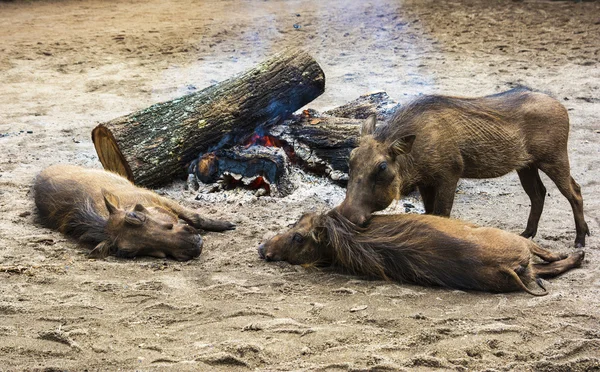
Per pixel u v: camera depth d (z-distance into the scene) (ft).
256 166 29.37
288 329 17.43
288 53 31.65
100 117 42.34
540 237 24.73
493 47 57.57
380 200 20.62
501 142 22.43
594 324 17.88
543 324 17.85
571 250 23.38
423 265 20.31
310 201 28.32
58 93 48.29
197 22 72.38
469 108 22.25
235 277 21.12
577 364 15.90
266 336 17.20
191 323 18.02
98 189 25.46
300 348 16.61
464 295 19.76
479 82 48.26
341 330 17.44
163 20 74.23
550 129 22.97
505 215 27.37
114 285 20.26
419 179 21.76
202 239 24.44
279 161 29.07
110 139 30.09
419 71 51.78
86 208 24.36
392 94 45.78
